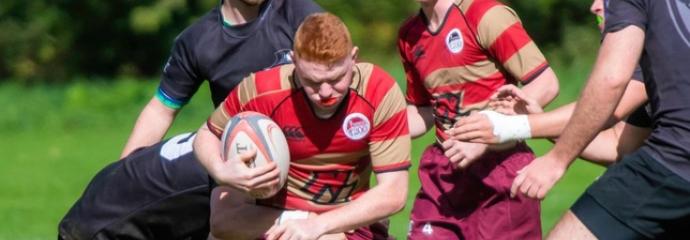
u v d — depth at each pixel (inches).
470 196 792.9
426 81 791.1
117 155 2105.1
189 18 3740.2
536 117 689.6
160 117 818.2
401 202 689.6
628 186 627.2
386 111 682.8
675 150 615.8
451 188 798.5
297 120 687.7
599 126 624.7
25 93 2984.7
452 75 776.9
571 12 3683.6
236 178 673.6
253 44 767.1
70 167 1951.3
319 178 711.1
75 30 3806.6
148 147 796.6
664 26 618.5
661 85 623.2
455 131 695.7
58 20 3801.7
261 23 766.5
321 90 647.1
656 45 621.9
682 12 617.0
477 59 769.6
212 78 781.3
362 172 719.1
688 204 616.4
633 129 738.8
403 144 692.1
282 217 713.0
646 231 625.9
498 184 781.3
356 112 681.6
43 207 1536.7
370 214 681.6
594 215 632.4
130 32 3786.9
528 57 755.4
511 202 785.6
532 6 3673.7
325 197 717.3
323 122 684.7
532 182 641.0
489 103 753.6
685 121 615.2
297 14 769.6
